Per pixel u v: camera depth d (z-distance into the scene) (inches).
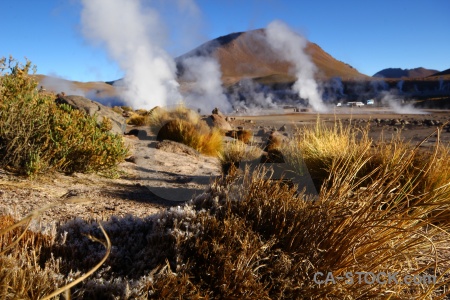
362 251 99.7
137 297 81.1
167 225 109.7
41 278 80.7
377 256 97.7
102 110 513.7
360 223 99.2
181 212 110.6
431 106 3612.2
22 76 251.4
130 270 96.8
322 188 116.1
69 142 255.4
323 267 96.3
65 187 223.8
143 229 116.5
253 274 90.7
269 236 106.9
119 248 107.7
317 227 104.0
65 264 94.2
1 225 102.6
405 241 106.3
